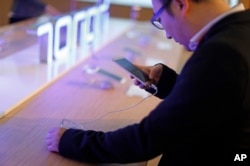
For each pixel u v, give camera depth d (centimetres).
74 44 210
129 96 146
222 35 70
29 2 265
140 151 75
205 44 70
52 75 163
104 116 124
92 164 91
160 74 117
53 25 183
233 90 66
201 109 67
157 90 117
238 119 71
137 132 75
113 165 92
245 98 67
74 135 91
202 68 67
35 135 106
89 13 229
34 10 265
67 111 126
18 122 114
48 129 110
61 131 96
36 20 245
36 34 187
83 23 219
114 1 354
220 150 78
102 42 237
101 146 82
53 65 178
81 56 199
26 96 134
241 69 66
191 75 68
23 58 183
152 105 137
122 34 267
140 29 292
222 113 67
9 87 142
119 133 79
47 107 128
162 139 71
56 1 333
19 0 268
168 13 79
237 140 75
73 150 89
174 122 69
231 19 73
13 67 169
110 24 302
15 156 93
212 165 80
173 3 77
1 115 116
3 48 190
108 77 168
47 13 263
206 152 80
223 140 76
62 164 90
